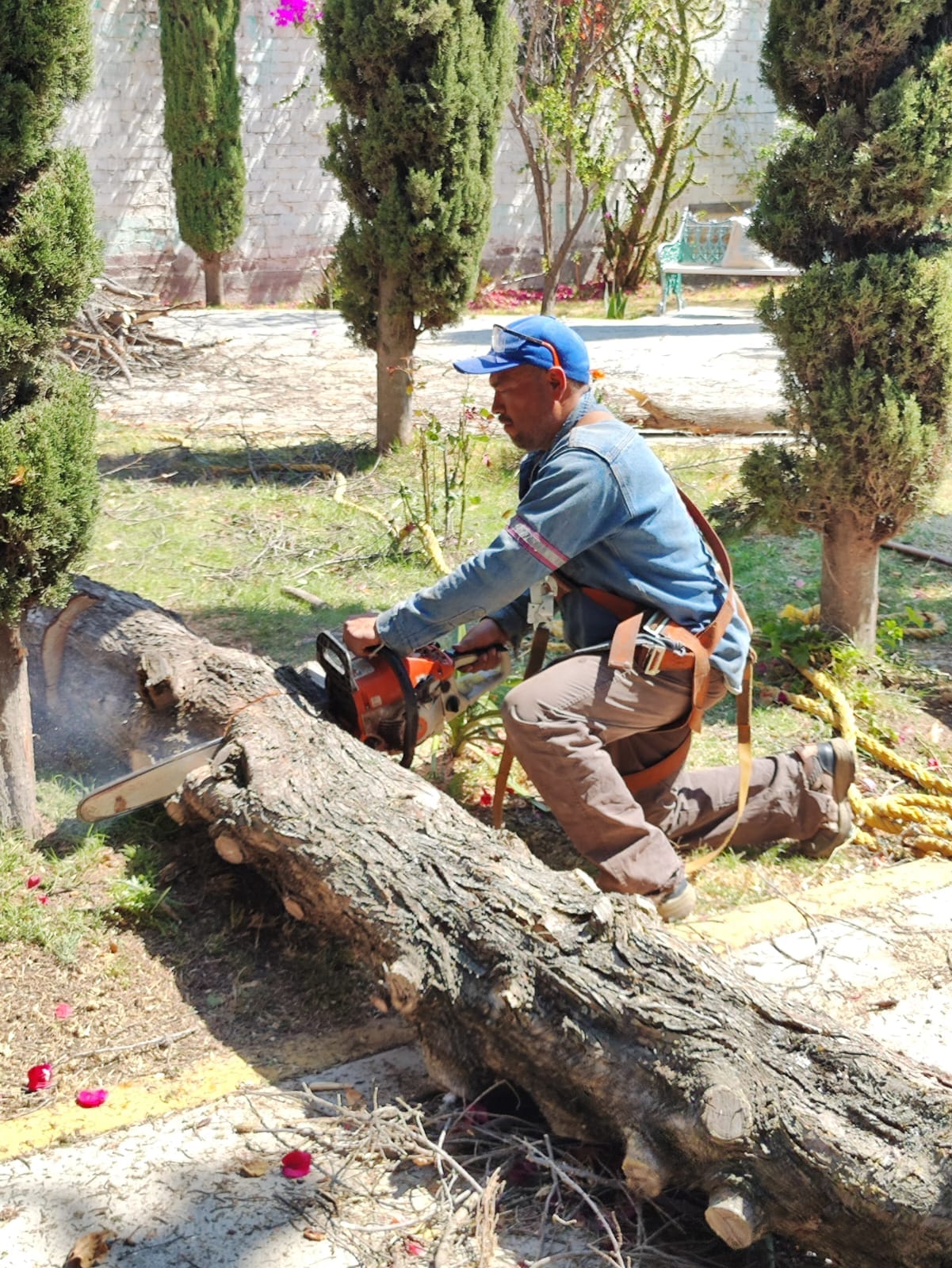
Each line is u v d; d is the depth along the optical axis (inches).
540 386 127.8
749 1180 90.0
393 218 279.1
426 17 257.6
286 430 339.9
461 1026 104.7
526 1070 101.6
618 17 573.3
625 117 779.4
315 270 722.8
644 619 130.4
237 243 698.2
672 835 146.9
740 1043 94.2
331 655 139.8
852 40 173.5
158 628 158.4
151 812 149.6
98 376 405.4
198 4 608.1
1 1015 117.1
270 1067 113.1
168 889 132.9
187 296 697.0
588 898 105.9
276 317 612.1
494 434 323.6
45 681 168.9
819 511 197.5
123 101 655.1
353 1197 98.1
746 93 815.1
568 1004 98.7
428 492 265.3
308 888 116.0
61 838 143.5
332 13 268.5
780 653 201.2
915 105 171.8
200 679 144.7
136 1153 102.0
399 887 109.5
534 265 776.9
